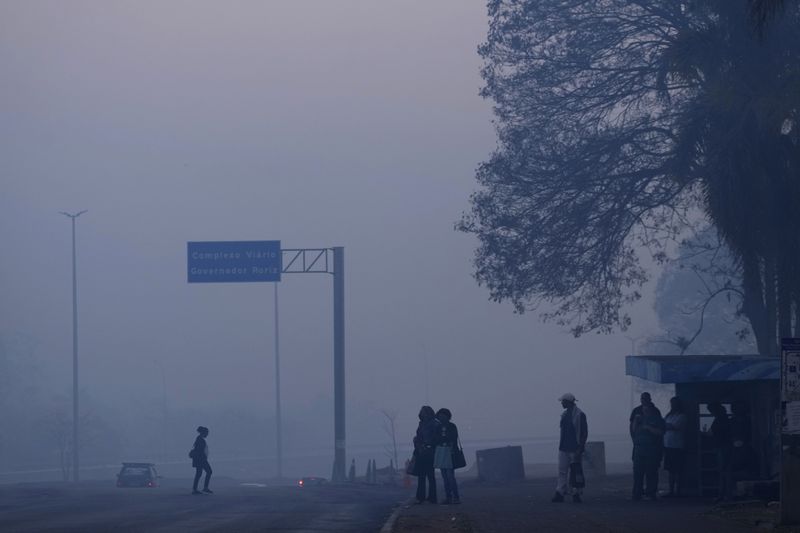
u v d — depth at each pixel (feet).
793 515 95.40
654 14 208.13
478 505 130.62
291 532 99.71
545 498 145.38
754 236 158.81
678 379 133.49
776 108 147.54
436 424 135.64
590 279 218.18
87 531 101.14
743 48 161.89
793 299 161.58
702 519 107.76
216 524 108.78
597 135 211.82
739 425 131.95
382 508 133.39
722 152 159.84
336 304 294.66
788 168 156.25
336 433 285.84
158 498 165.27
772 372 132.26
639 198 209.87
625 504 129.80
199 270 302.25
